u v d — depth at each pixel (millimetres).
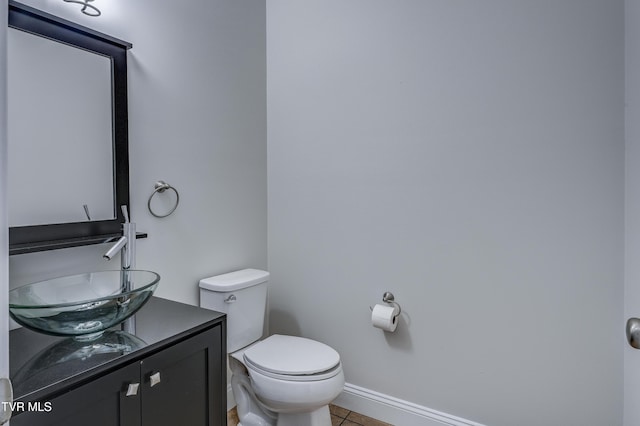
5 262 634
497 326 1618
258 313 1881
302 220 2148
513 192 1563
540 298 1525
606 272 1398
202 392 1172
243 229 2070
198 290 1786
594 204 1412
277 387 1519
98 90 1340
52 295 1179
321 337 2107
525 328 1560
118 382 921
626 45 1315
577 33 1421
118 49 1401
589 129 1411
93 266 1349
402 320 1848
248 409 1815
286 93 2182
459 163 1677
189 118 1728
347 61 1964
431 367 1781
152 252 1566
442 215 1727
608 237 1392
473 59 1631
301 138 2131
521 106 1535
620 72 1349
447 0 1683
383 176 1877
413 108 1782
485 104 1610
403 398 1860
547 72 1480
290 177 2182
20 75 1137
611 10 1358
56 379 812
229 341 1730
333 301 2059
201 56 1787
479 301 1654
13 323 1115
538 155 1509
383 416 1907
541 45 1489
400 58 1810
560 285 1485
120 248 1183
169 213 1637
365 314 1957
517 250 1564
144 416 984
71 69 1262
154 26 1557
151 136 1549
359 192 1951
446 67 1692
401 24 1803
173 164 1652
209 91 1837
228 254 1966
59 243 1175
